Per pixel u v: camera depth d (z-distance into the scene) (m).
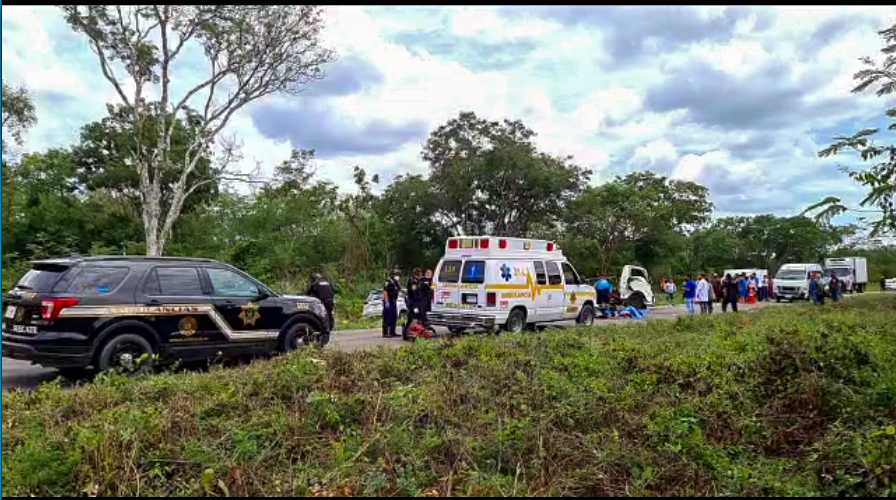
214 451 5.13
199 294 10.35
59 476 4.70
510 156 36.75
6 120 29.97
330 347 10.08
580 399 6.70
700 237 59.56
